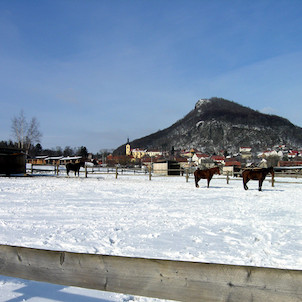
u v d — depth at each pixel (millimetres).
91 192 14625
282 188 19953
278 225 7367
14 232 6137
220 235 6238
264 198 13625
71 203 10648
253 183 25641
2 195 12844
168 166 42562
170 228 6816
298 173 40094
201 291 1979
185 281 2010
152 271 2074
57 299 3400
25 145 51250
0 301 3318
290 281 1831
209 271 1972
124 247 5191
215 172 18781
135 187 18016
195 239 5859
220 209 9898
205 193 15414
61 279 2258
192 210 9555
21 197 12195
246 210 9781
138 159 151125
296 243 5680
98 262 2186
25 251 2361
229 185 22234
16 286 3781
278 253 5004
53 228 6586
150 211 9195
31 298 3416
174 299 2025
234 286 1925
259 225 7344
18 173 29125
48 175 30156
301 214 9086
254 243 5637
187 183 23016
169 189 17281
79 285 2217
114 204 10602
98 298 3451
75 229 6523
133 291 2102
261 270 1883
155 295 2061
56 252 2285
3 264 2422
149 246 5281
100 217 8039
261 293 1876
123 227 6824
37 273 2320
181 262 2023
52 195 13070
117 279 2137
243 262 4508
